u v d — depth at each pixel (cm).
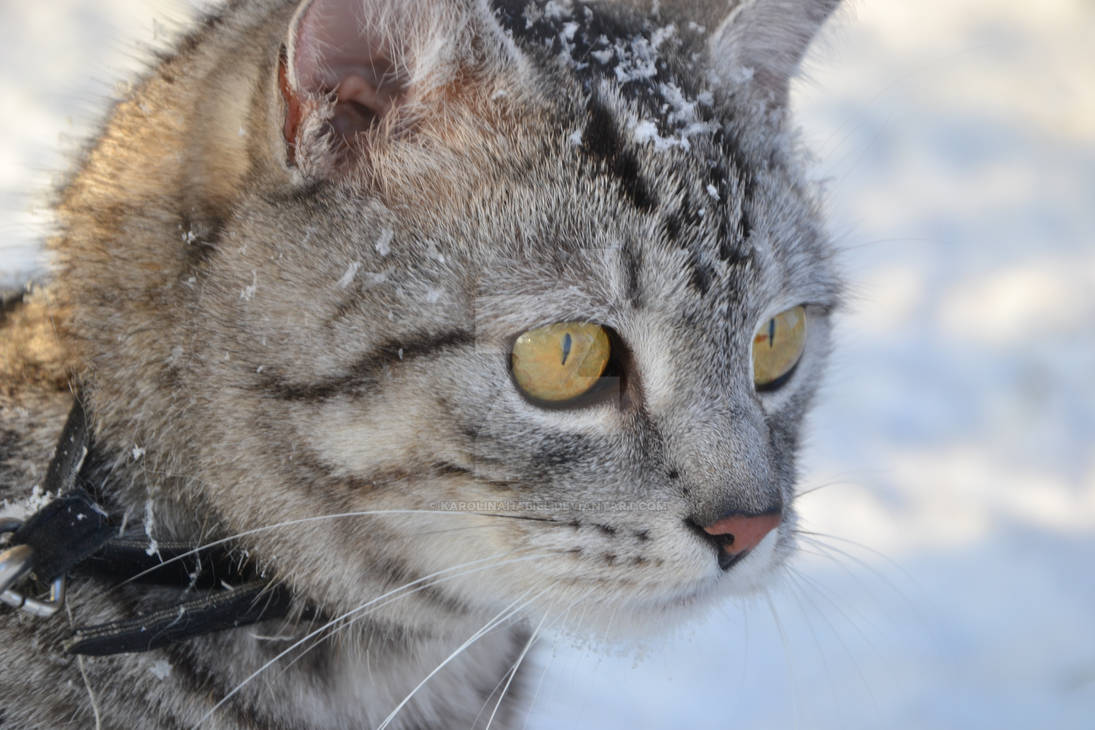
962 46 151
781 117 73
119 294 68
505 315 66
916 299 117
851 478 96
